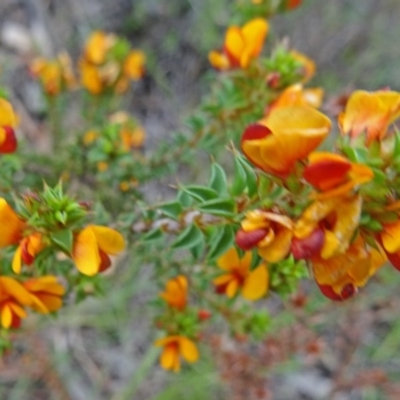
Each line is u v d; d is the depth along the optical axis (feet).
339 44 1.46
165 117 1.41
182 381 1.16
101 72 0.97
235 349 1.03
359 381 1.06
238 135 0.80
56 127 1.03
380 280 1.03
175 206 0.66
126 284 1.15
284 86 0.77
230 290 0.69
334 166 0.50
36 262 0.63
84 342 1.25
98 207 0.74
